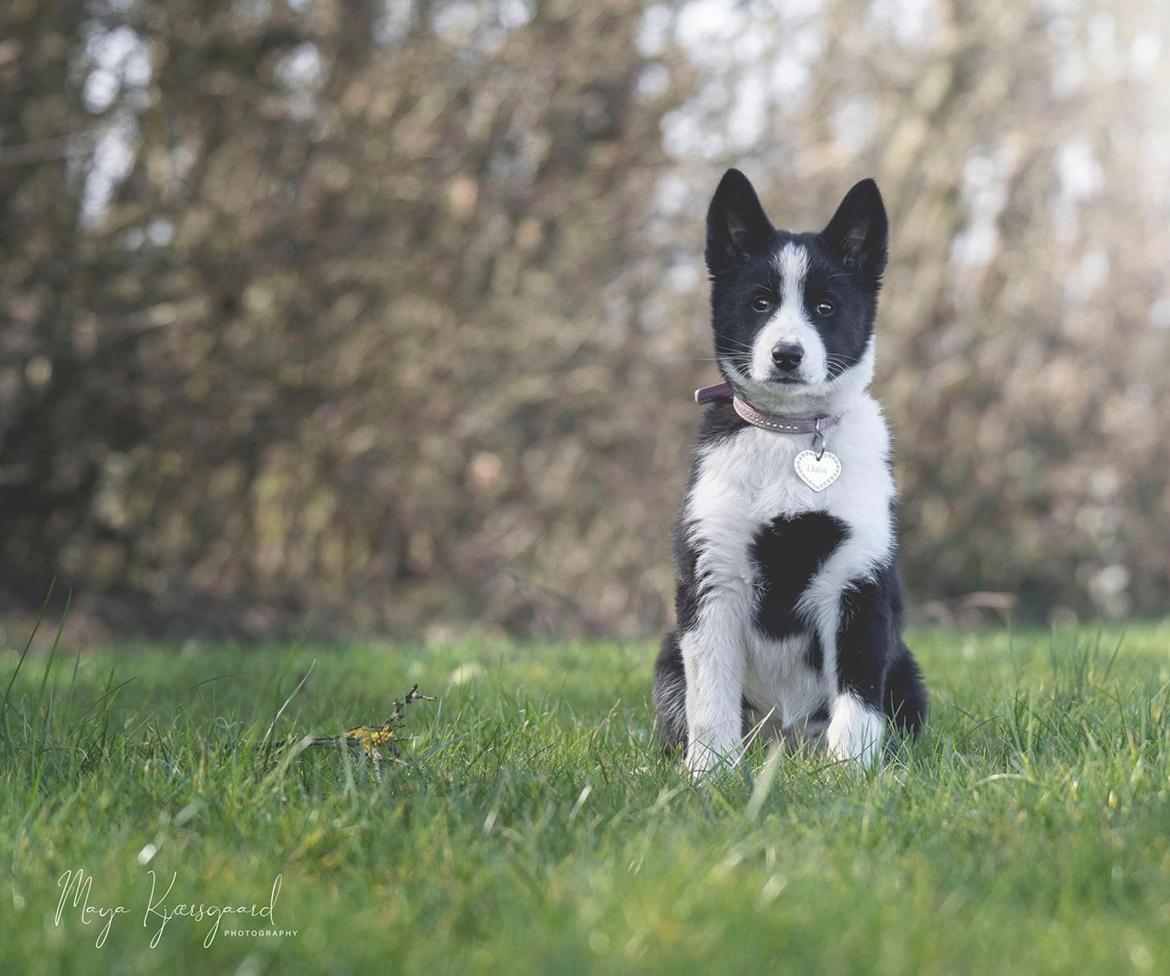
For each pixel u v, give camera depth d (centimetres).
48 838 319
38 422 1035
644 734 486
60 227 1012
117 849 310
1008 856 302
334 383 1077
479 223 1130
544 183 1149
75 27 1016
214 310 1054
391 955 252
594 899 271
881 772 383
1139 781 358
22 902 282
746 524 473
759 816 341
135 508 1125
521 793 357
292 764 379
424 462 1146
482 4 1128
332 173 1068
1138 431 1336
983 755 420
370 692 598
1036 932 259
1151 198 1336
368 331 1091
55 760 391
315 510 1176
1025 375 1330
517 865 300
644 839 305
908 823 327
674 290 1184
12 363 985
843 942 251
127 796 352
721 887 275
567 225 1174
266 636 1070
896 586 485
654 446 1179
